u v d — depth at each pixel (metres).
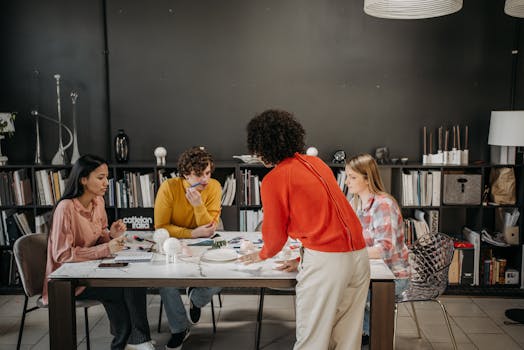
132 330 3.03
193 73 4.62
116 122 4.68
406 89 4.62
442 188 4.37
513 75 4.56
